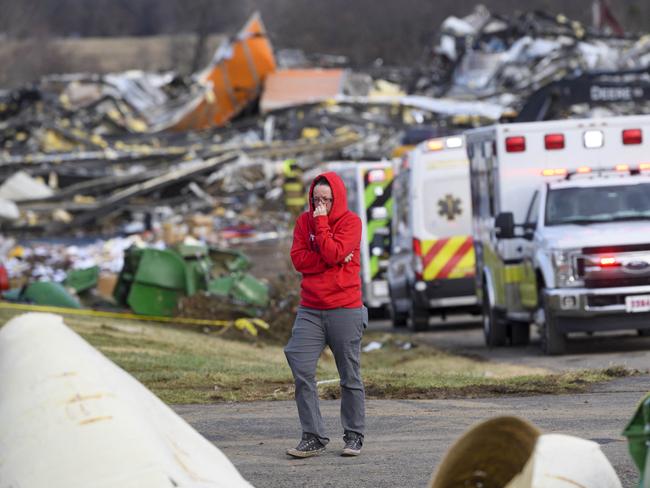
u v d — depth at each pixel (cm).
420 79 18762
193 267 5316
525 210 4509
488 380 3152
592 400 2705
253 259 8706
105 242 10556
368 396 2911
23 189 14150
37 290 5312
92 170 15775
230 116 19400
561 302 3944
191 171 14050
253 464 2103
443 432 2350
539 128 4497
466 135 5044
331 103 16762
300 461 2127
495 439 1151
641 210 4216
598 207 4234
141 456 1046
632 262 3928
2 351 1218
